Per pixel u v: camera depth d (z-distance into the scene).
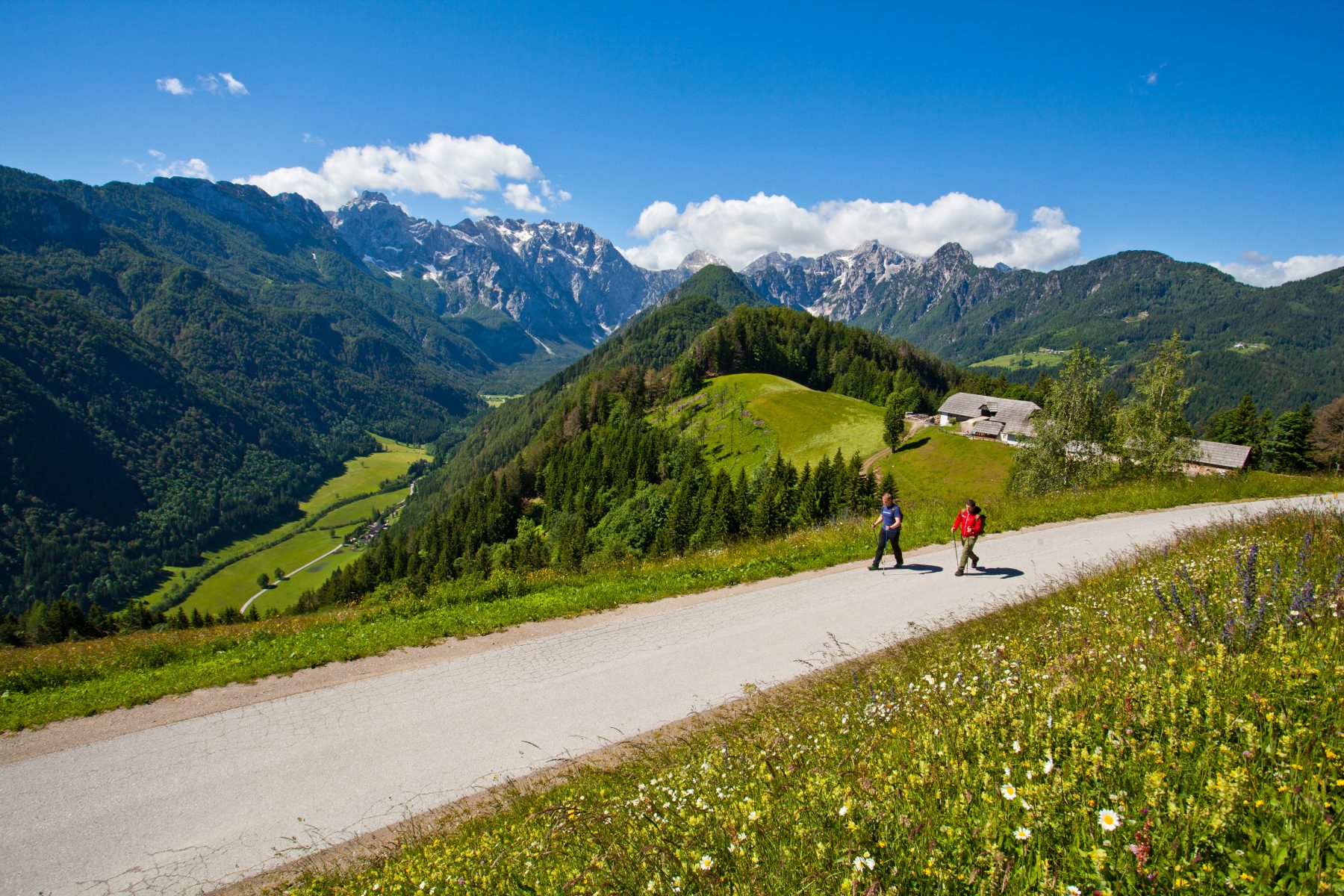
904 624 12.87
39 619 48.34
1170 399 44.56
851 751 5.82
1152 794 3.70
